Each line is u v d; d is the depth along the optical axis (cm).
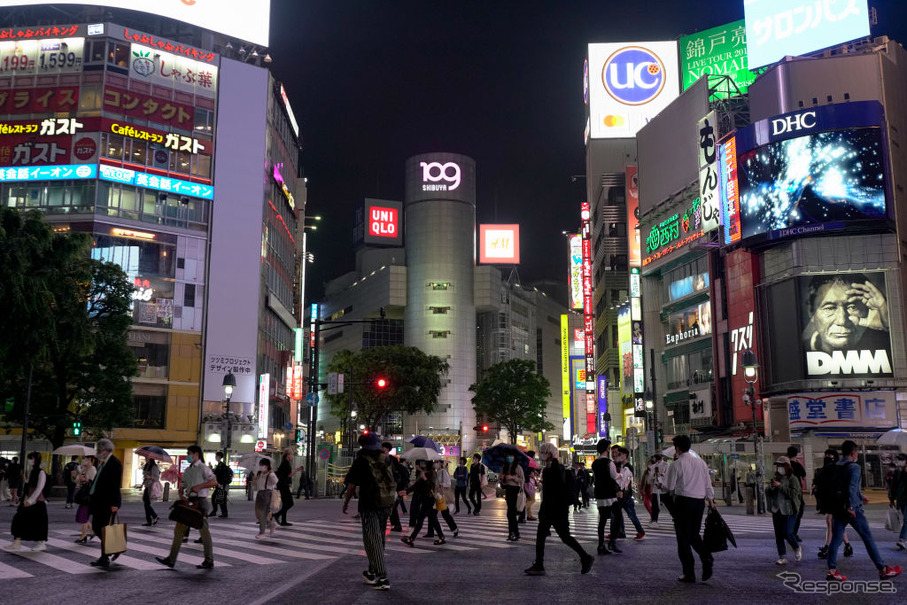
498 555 1374
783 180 4456
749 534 1858
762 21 5269
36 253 2688
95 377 3712
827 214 4306
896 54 4706
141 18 6003
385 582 955
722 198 4841
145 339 5291
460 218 13162
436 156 13250
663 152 5891
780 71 4659
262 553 1403
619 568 1170
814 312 4316
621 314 6775
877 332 4212
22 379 3650
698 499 1018
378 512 978
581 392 9588
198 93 5728
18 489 2791
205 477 1477
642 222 6150
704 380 5300
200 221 5622
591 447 7688
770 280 4559
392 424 12156
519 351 13862
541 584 1002
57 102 5359
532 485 2214
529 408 8600
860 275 4284
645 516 2597
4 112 5350
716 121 5041
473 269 13175
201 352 5469
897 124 4506
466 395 12581
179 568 1181
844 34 4869
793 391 4334
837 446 4144
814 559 1297
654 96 8444
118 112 5406
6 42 5431
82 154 5288
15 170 5272
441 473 1741
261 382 5762
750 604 845
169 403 5294
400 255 13588
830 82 4544
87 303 3850
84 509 1503
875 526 2138
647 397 5638
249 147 5862
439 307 12788
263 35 6238
